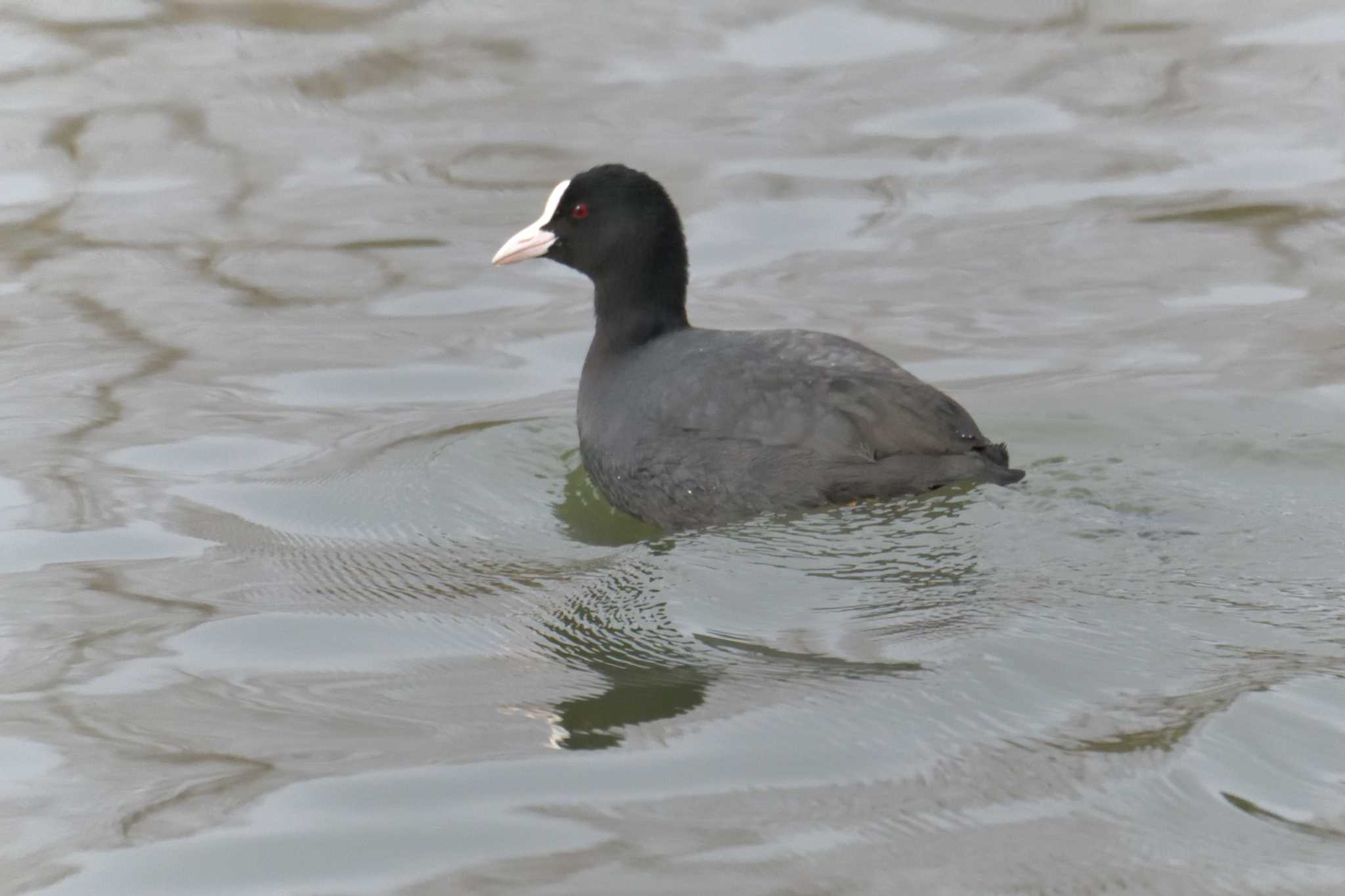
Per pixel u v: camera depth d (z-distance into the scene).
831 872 8.46
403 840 8.98
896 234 19.00
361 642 11.66
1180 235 18.67
